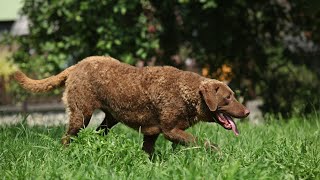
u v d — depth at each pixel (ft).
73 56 45.16
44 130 31.35
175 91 25.61
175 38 46.19
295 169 22.88
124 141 25.12
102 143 24.21
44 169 22.41
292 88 48.55
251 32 47.91
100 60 27.12
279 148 25.66
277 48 48.83
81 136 24.85
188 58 47.19
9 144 27.14
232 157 24.00
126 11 43.96
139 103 26.02
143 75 26.11
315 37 49.65
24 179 21.66
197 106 25.59
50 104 65.16
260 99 50.62
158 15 45.03
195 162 22.33
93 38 44.55
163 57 46.11
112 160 23.45
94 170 21.94
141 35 43.57
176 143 25.99
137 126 26.58
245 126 35.22
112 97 26.45
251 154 25.11
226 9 46.47
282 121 38.68
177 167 21.61
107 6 43.50
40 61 45.62
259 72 48.47
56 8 44.47
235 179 20.66
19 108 64.34
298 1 47.34
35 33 45.98
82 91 26.96
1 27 79.87
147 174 22.00
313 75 49.47
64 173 21.99
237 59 47.75
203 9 45.09
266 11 47.88
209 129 32.48
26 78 28.48
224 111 25.64
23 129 30.17
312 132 33.12
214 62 47.42
